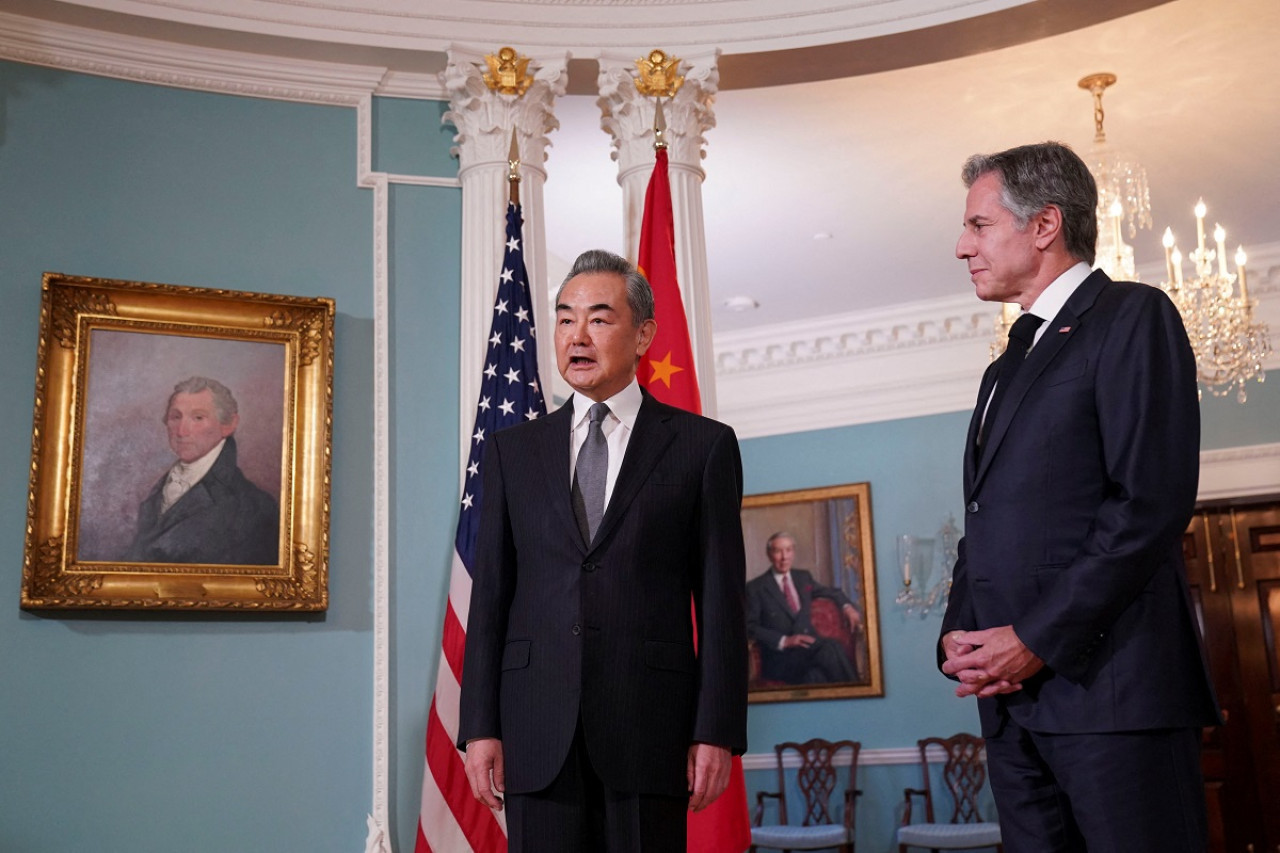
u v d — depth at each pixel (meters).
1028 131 7.05
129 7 4.78
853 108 6.73
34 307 4.64
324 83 5.22
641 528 2.71
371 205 5.21
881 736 9.59
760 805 9.69
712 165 7.39
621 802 2.56
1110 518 2.32
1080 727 2.32
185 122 5.02
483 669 2.75
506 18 5.29
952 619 2.63
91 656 4.45
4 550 4.41
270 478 4.78
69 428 4.54
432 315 5.17
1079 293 2.57
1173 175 7.64
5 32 4.74
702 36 5.38
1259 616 9.00
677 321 4.93
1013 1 5.07
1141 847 2.25
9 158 4.71
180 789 4.47
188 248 4.91
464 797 4.46
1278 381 8.89
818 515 10.08
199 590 4.58
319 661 4.73
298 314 4.94
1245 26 5.96
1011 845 2.50
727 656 2.69
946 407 9.84
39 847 4.27
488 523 2.87
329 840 4.61
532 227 5.14
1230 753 8.91
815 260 8.87
